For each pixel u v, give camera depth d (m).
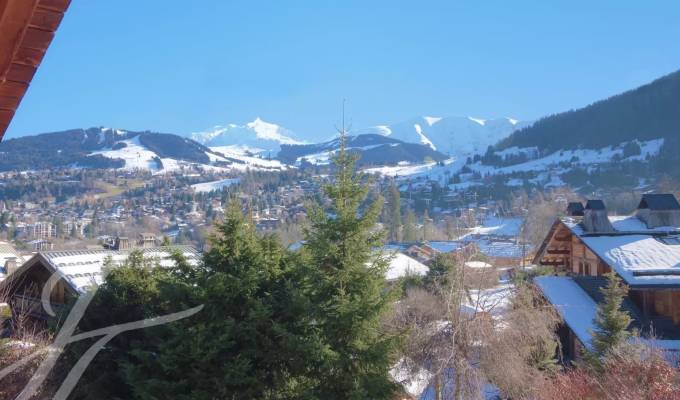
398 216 76.25
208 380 11.27
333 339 11.88
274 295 12.54
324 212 12.91
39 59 2.94
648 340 18.84
